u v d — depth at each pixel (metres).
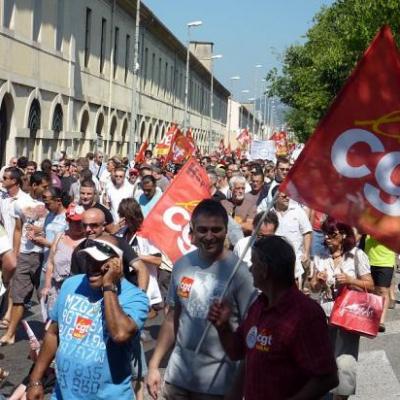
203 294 5.63
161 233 8.66
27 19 28.41
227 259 5.71
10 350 9.92
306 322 4.56
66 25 34.00
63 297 5.25
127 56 49.28
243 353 5.11
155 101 60.84
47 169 18.58
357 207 5.36
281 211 11.27
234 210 13.07
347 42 26.38
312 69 36.94
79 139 37.62
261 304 4.82
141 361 7.13
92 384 5.12
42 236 10.27
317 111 37.78
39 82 30.11
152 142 60.50
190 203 8.66
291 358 4.59
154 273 9.64
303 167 5.41
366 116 5.33
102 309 5.15
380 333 11.46
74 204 8.91
